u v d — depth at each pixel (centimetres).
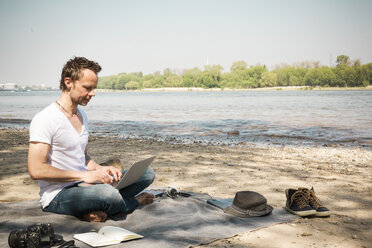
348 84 15075
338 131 1470
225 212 382
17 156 798
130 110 3244
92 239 293
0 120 2152
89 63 333
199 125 1783
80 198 332
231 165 717
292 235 329
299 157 844
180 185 536
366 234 336
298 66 17162
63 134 326
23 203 397
